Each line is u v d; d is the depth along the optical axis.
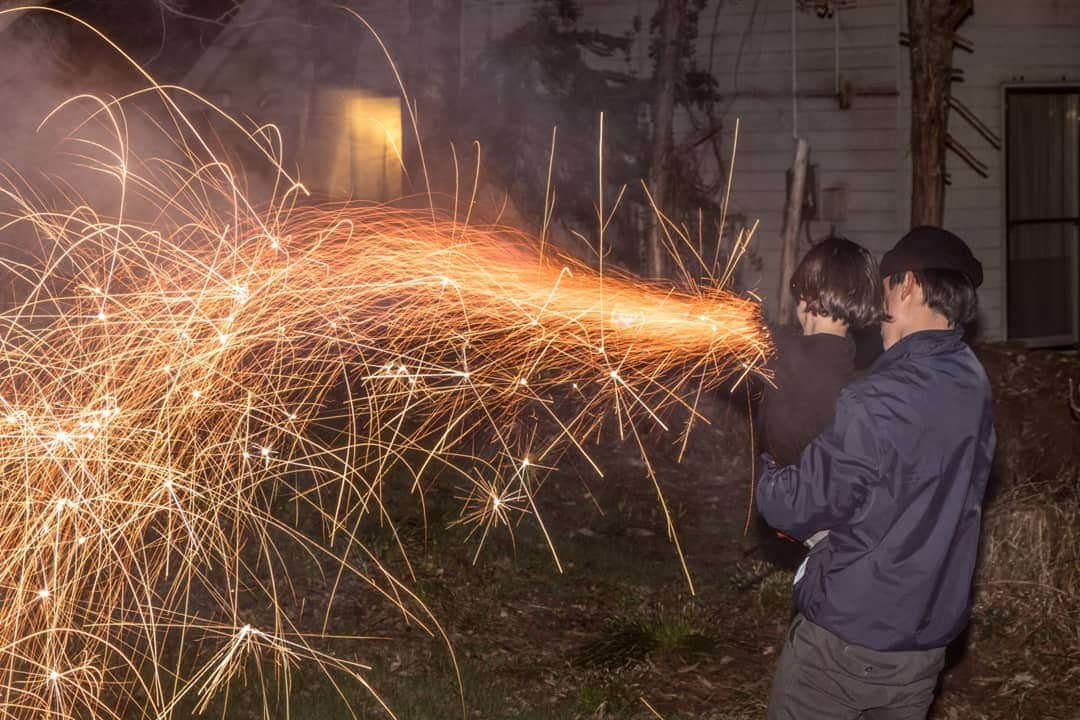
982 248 12.96
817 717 3.24
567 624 6.29
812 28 12.45
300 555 6.61
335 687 5.18
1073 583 5.99
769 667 5.71
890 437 3.04
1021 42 12.82
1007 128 12.91
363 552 6.80
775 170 12.69
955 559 3.14
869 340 8.73
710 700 5.34
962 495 3.11
